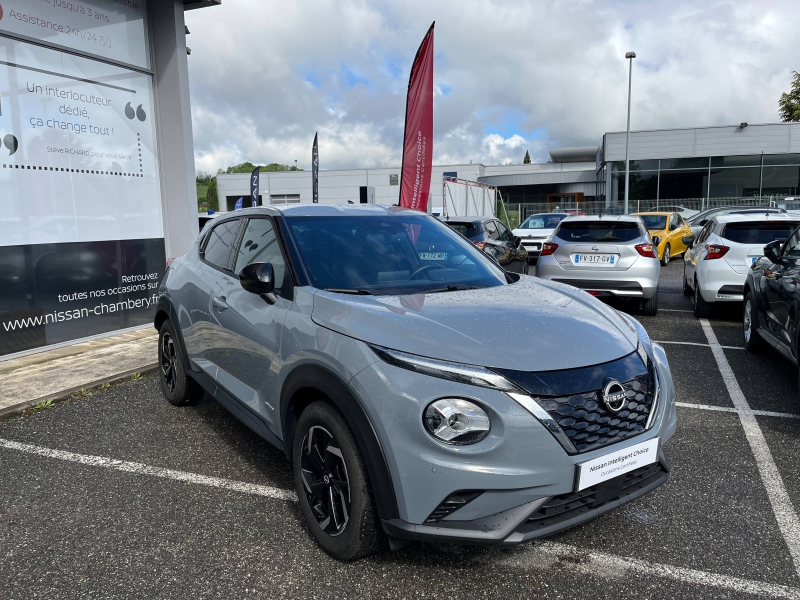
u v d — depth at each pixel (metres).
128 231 6.85
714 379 5.28
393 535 2.24
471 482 2.12
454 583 2.41
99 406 4.49
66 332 6.19
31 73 5.74
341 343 2.42
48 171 5.94
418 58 9.38
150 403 4.56
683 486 3.26
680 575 2.47
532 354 2.30
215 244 4.01
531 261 16.88
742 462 3.56
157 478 3.33
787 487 3.24
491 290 3.10
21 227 5.72
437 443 2.12
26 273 5.79
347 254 3.18
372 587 2.38
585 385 2.27
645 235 8.11
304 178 53.00
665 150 31.30
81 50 6.18
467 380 2.17
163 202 7.29
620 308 8.98
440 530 2.17
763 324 5.71
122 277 6.79
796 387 5.02
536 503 2.17
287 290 2.94
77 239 6.26
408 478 2.17
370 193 13.48
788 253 5.24
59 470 3.43
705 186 31.19
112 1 6.50
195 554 2.60
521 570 2.50
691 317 8.34
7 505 3.03
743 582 2.42
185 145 7.11
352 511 2.35
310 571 2.47
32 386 4.80
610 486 2.32
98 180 6.46
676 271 14.50
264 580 2.42
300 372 2.57
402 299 2.79
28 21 5.66
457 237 3.86
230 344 3.35
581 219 8.41
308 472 2.64
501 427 2.13
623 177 32.16
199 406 4.50
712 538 2.75
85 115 6.29
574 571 2.50
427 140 9.65
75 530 2.79
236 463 3.53
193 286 3.92
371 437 2.23
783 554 2.62
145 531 2.79
